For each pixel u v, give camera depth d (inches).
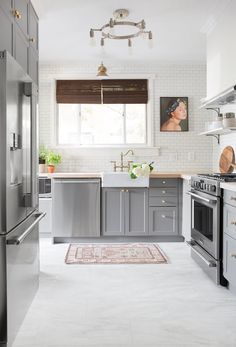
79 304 110.8
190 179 167.9
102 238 198.2
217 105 179.3
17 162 90.2
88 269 146.9
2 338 82.1
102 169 223.0
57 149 221.9
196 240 154.7
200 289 124.3
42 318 100.7
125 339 88.8
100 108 225.9
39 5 141.5
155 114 223.3
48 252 174.1
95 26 163.6
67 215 193.6
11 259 85.0
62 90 221.6
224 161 190.1
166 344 86.2
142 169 190.9
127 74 221.8
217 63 158.4
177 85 222.7
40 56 208.2
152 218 196.2
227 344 86.2
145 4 141.9
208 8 146.3
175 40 183.0
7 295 82.0
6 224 81.2
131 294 119.3
